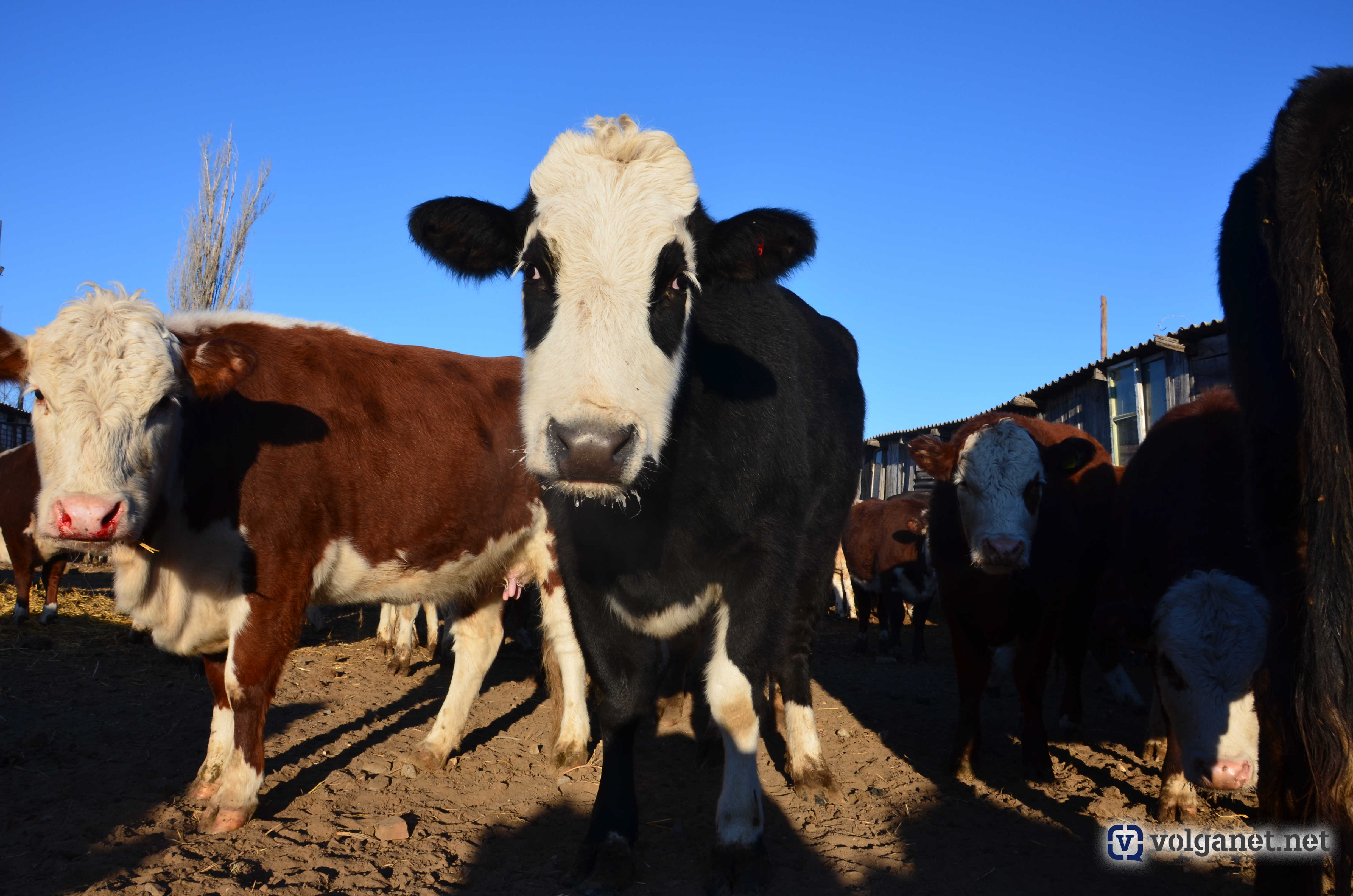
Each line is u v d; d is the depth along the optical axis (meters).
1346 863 1.99
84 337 3.16
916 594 8.88
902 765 4.72
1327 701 2.01
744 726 3.20
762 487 3.26
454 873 3.15
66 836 3.36
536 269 2.77
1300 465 2.37
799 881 3.14
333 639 9.02
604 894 2.98
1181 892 3.15
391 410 4.50
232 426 3.80
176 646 3.81
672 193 2.91
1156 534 4.09
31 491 8.28
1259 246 2.54
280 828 3.54
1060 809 4.05
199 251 24.91
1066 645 5.56
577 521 3.22
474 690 4.83
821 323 5.19
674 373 2.80
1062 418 14.10
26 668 6.51
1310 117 2.15
